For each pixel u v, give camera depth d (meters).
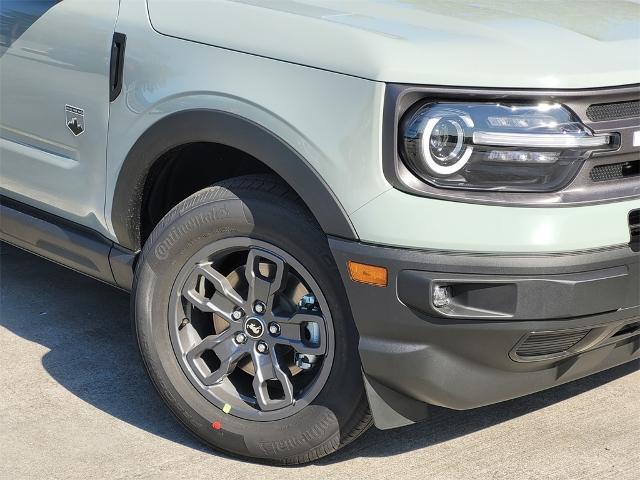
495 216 2.59
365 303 2.71
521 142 2.59
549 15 3.11
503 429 3.29
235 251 3.03
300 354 3.02
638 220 2.72
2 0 3.63
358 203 2.67
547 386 2.89
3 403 3.42
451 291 2.65
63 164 3.49
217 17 3.02
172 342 3.13
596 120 2.67
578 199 2.63
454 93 2.59
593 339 2.75
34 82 3.54
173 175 3.30
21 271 4.61
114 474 3.01
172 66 3.06
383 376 2.76
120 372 3.67
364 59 2.66
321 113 2.72
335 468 3.05
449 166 2.60
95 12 3.34
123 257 3.38
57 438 3.21
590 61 2.72
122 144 3.23
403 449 3.17
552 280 2.60
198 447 3.17
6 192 3.80
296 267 2.89
